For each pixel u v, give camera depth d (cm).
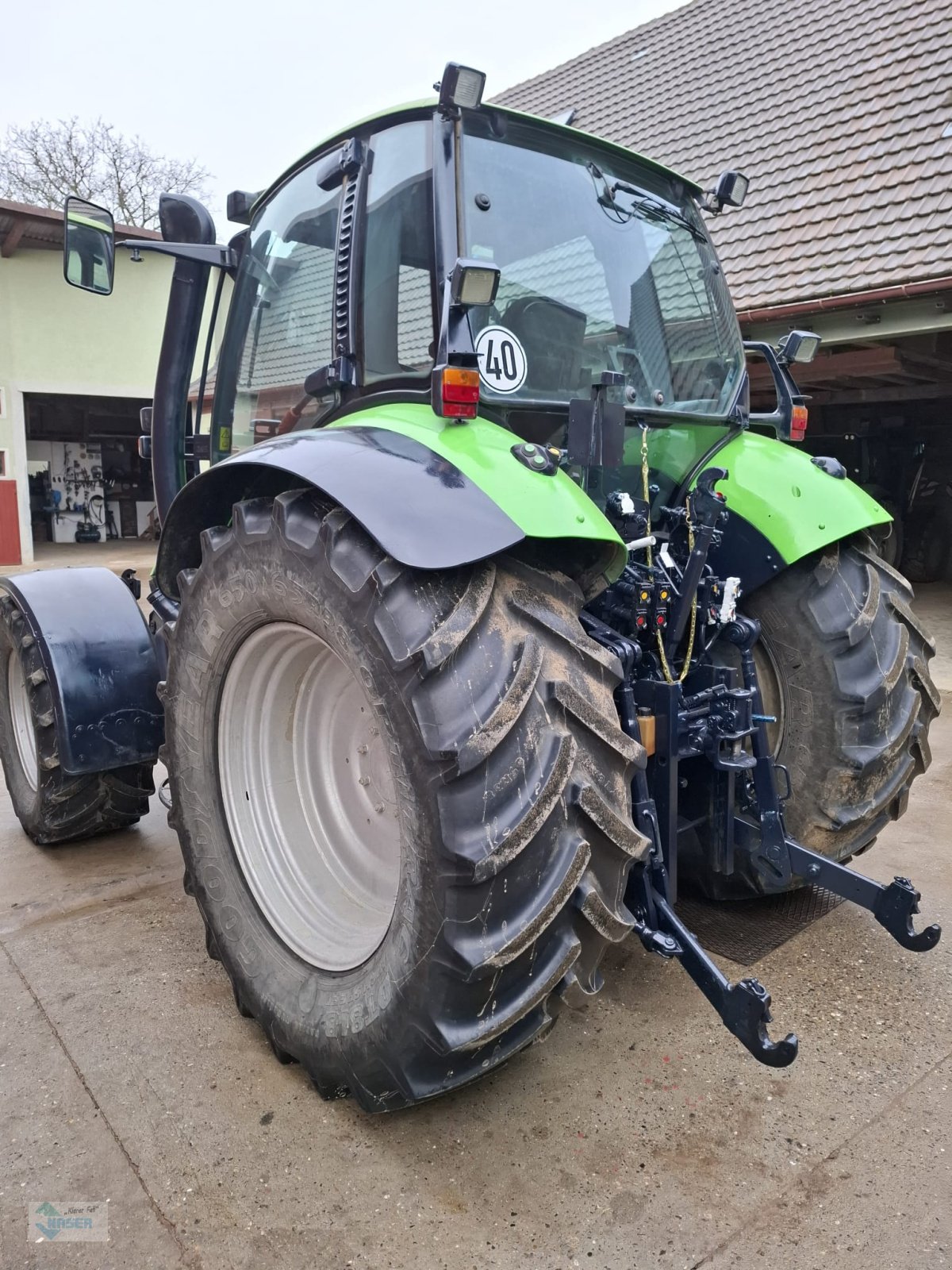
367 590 172
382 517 169
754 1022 185
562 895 165
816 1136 196
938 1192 181
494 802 161
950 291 641
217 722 232
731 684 234
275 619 207
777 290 749
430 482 175
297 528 190
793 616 262
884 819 279
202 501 238
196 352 324
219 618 219
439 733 161
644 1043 228
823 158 867
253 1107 206
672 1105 206
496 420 217
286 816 237
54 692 304
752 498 261
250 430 293
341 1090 203
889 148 823
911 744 269
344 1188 183
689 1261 166
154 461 328
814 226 797
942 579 974
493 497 174
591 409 201
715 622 237
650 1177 185
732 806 246
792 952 269
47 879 327
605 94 1216
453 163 212
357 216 227
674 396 266
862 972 258
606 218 254
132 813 353
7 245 1420
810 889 307
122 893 314
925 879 319
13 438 1516
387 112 223
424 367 214
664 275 269
